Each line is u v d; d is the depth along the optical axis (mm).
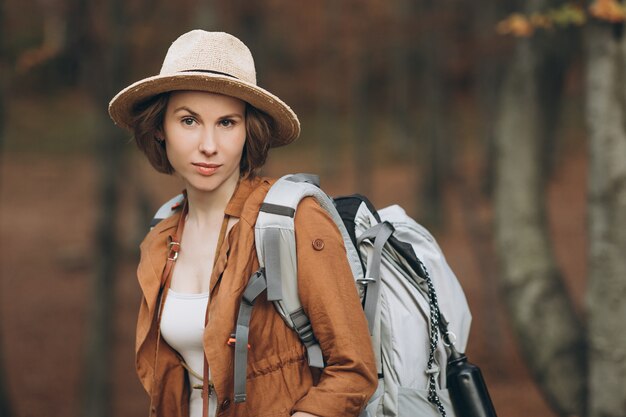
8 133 28359
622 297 3400
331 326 1800
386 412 2006
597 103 3516
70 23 7008
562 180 21391
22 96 29578
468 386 2082
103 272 7199
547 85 5105
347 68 18359
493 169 5125
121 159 7414
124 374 9812
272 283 1802
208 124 1896
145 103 1973
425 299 2082
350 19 14273
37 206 21422
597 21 3520
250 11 8984
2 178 24375
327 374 1810
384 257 2086
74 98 30719
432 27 12469
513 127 4980
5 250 16875
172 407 1991
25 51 6961
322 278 1810
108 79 7219
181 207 2107
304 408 1785
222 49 1921
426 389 2051
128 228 16875
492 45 9766
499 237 4859
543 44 4984
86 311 12711
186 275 1973
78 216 20234
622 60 3455
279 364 1870
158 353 1956
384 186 22016
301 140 29281
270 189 1884
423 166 16781
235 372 1785
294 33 15742
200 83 1857
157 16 8188
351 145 27578
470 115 26391
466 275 13109
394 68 23719
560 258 13875
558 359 4414
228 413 1866
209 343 1811
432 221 16453
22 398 9008
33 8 6969
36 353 10633
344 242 1976
